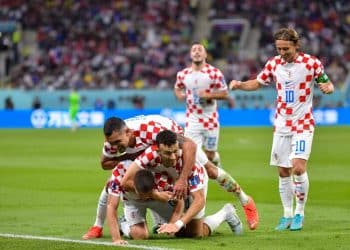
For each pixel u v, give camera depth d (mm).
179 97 39938
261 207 31656
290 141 26297
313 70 25828
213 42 121562
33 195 35844
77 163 52125
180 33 126000
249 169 47844
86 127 102312
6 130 94875
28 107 104688
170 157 21766
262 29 124438
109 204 22625
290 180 26250
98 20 125562
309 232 24797
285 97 26203
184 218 22266
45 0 127000
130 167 22453
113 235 22266
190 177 22625
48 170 47344
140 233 23094
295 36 25688
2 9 125000
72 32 122812
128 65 116188
